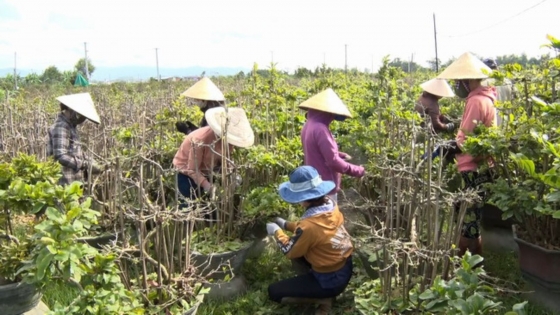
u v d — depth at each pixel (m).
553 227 4.08
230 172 4.82
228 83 20.45
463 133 4.80
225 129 4.74
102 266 2.97
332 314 4.40
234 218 4.95
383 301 3.67
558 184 2.92
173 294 3.50
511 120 4.39
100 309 2.79
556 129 3.88
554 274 4.00
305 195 4.08
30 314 4.01
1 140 8.19
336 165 4.74
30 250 3.62
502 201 4.02
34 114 9.54
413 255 3.53
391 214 3.82
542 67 4.84
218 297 4.57
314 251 4.17
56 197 3.26
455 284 3.04
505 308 4.11
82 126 8.19
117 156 4.31
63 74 39.53
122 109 11.17
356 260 5.17
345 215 5.74
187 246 3.79
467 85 5.06
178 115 7.46
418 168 3.93
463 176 4.80
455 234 3.84
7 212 3.67
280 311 4.46
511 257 5.23
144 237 3.69
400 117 5.58
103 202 5.02
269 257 5.39
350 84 13.37
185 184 5.10
